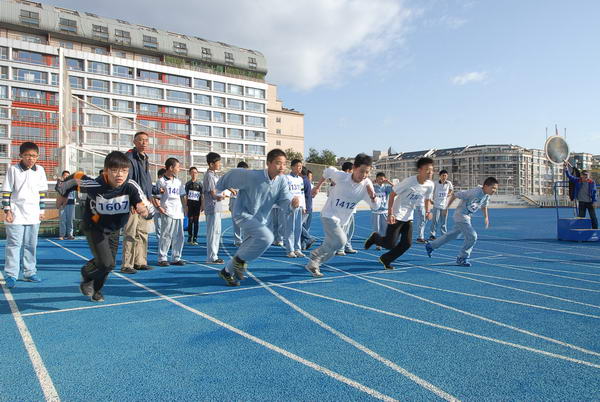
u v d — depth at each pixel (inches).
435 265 278.1
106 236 158.9
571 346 125.2
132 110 2220.7
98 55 2100.1
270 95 3009.4
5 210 195.9
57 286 201.2
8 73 1829.5
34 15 1971.0
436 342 127.6
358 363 111.3
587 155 4328.3
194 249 355.6
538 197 1555.1
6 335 130.9
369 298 182.5
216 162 269.3
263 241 190.7
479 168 3695.9
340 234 221.9
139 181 229.5
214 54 2578.7
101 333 133.5
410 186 239.9
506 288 205.2
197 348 121.3
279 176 192.7
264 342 126.6
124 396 92.2
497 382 100.8
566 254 337.7
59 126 445.7
